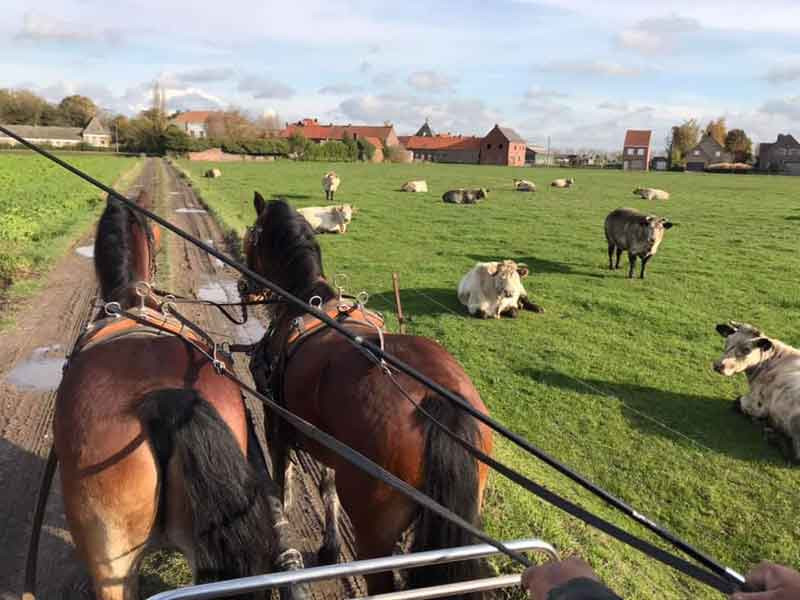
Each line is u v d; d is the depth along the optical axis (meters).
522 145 131.75
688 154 117.81
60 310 11.92
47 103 139.88
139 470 2.83
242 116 131.88
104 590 2.94
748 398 8.02
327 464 3.83
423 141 140.25
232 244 18.94
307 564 4.91
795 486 6.62
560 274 16.23
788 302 13.39
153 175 53.84
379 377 3.46
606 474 6.80
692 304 13.41
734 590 1.94
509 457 6.91
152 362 3.27
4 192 30.86
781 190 48.81
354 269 16.56
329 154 104.00
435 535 3.06
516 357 10.17
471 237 21.84
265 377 4.59
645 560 5.34
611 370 9.68
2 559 4.91
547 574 1.93
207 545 2.77
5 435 6.92
